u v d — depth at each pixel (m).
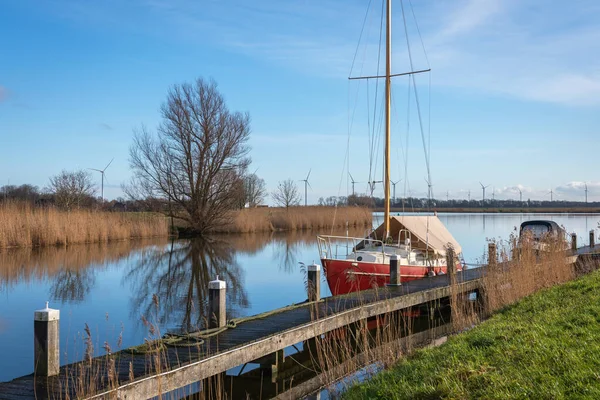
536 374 6.47
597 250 25.67
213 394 9.21
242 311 16.08
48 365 7.64
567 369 6.50
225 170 46.44
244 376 10.26
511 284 14.73
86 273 24.31
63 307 16.95
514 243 17.69
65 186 50.94
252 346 9.17
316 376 10.10
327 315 11.77
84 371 7.44
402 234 19.41
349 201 59.22
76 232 35.38
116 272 24.77
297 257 31.06
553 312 10.41
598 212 143.62
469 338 9.23
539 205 155.38
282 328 10.56
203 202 45.94
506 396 5.92
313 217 54.12
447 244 18.69
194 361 8.09
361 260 17.33
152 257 30.62
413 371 7.70
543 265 16.55
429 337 12.82
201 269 26.03
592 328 8.49
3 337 13.08
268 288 20.61
